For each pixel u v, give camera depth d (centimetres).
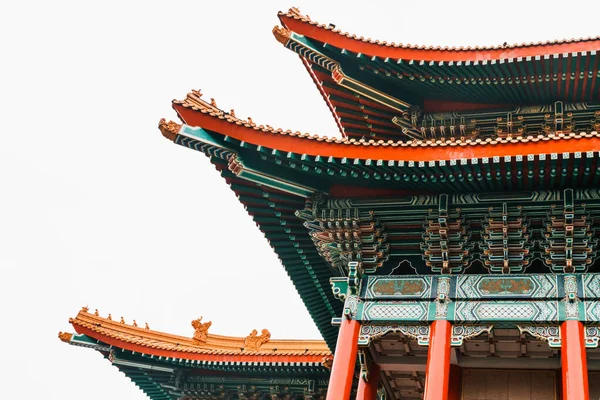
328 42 2514
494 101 2547
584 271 1908
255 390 3098
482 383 2077
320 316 2697
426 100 2622
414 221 2052
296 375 3038
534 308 1878
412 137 2642
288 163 2031
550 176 1878
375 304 2016
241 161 2022
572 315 1834
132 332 3028
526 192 1956
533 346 2048
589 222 1908
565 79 2375
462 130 2555
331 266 2398
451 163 1870
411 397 2398
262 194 2178
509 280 1944
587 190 1902
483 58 2373
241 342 3155
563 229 1922
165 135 2020
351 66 2581
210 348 3117
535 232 1972
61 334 2956
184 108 1991
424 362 2162
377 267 2091
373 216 2070
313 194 2125
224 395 3133
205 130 2011
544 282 1912
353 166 1972
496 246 1973
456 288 1973
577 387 1719
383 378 2312
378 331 1975
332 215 2089
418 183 1989
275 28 2577
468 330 1905
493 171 1883
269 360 2956
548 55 2308
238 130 2000
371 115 2694
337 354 1947
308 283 2573
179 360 3002
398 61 2452
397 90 2605
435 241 2028
